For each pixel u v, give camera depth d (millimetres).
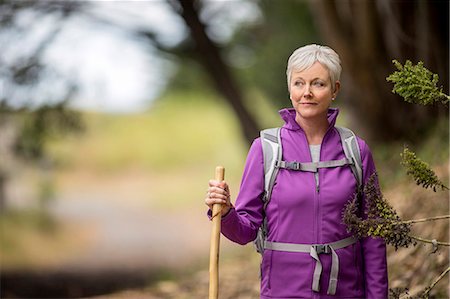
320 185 3725
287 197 3732
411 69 4121
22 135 14656
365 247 3854
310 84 3750
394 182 10305
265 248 3811
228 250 14125
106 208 41281
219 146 52625
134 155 55062
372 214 3818
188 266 14734
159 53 16922
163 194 44312
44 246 27125
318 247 3697
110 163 54031
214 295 3730
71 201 44344
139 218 36719
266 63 23203
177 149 53812
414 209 7895
